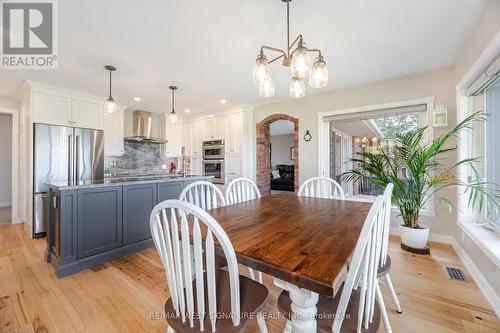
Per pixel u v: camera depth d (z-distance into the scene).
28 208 3.39
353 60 2.62
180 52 2.42
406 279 2.02
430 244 2.79
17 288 1.92
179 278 0.94
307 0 1.67
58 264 2.13
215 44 2.27
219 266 1.47
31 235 3.18
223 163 4.84
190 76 3.08
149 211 2.88
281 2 1.69
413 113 3.12
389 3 1.71
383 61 2.64
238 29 2.02
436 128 2.83
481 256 1.90
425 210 2.93
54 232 2.35
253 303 1.05
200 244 0.89
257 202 2.02
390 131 3.39
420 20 1.91
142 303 1.73
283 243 1.04
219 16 1.84
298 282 0.78
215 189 2.08
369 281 0.93
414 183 2.55
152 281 2.04
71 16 1.83
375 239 0.95
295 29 2.03
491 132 2.07
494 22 1.64
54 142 3.39
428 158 2.42
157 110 5.07
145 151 5.30
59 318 1.56
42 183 3.27
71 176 3.53
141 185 2.80
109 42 2.22
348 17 1.87
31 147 3.24
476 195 2.12
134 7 1.73
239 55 2.49
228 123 4.75
